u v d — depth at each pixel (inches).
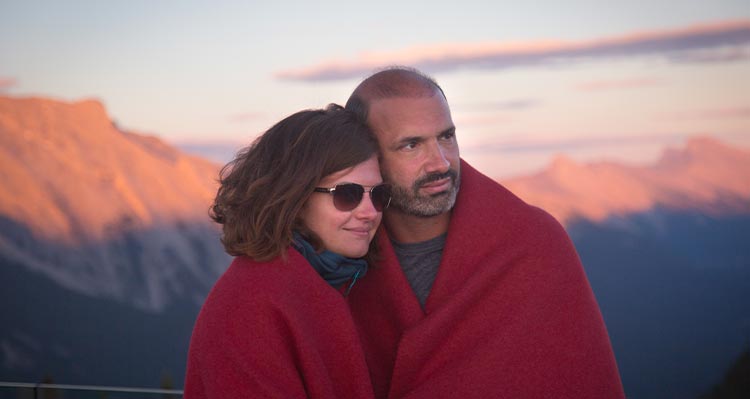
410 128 91.7
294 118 92.8
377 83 95.1
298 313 87.8
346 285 97.7
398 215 98.5
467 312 95.3
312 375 86.8
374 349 99.5
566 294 94.6
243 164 94.0
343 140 90.0
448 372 93.5
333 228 91.0
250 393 84.5
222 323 86.7
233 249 90.4
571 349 93.2
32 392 146.1
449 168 93.4
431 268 99.7
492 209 97.6
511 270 95.2
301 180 88.7
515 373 92.6
